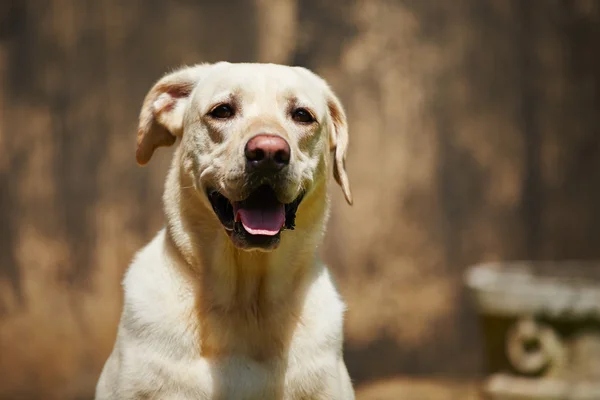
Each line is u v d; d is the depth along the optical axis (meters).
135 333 4.59
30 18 12.48
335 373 4.66
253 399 4.52
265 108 4.66
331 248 12.70
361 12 13.04
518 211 13.20
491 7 13.30
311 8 12.91
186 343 4.55
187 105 5.03
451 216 13.07
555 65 13.38
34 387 11.82
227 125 4.66
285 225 4.61
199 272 4.67
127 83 12.54
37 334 12.05
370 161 12.94
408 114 13.05
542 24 13.38
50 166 12.40
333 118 5.25
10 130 12.37
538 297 8.70
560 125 13.36
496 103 13.25
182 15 12.60
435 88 13.14
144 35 12.57
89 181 12.43
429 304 12.84
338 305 4.86
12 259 12.22
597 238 13.30
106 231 12.39
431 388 11.78
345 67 12.98
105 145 12.48
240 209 4.50
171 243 4.80
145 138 5.29
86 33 12.52
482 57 13.26
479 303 9.22
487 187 13.16
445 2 13.20
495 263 13.09
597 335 8.53
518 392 8.78
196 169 4.75
